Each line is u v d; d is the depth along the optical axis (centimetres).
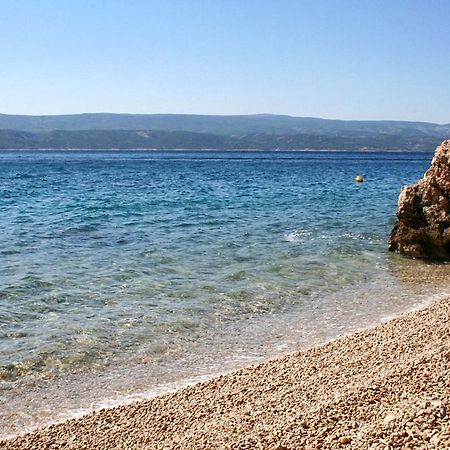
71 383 1129
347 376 1008
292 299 1683
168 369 1191
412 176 8094
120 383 1127
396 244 2366
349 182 6638
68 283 1798
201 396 1020
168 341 1341
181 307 1586
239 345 1320
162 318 1495
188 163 13175
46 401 1056
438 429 715
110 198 4428
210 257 2195
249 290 1759
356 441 737
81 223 3019
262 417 880
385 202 4225
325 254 2292
